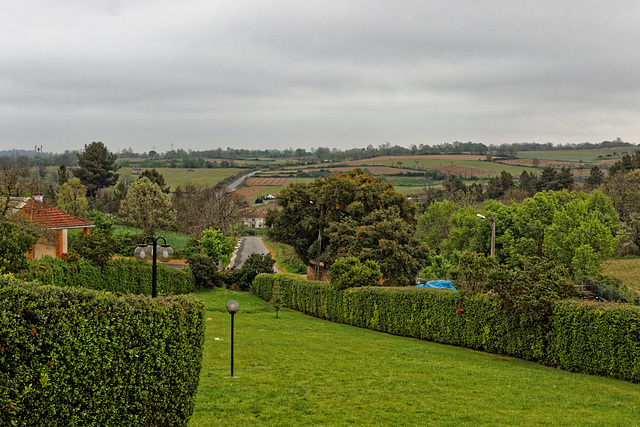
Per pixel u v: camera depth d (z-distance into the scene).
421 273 55.72
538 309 19.81
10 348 6.41
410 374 16.19
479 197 116.38
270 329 26.64
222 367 15.86
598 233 52.44
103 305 7.85
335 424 10.70
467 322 23.58
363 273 33.16
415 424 10.88
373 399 12.88
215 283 47.53
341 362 17.80
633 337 16.77
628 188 82.19
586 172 149.12
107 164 122.75
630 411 12.53
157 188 79.12
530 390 14.59
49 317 6.92
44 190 91.81
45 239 36.19
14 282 6.85
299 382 14.41
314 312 36.69
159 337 9.18
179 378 9.91
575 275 52.34
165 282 39.75
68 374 7.18
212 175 183.00
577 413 12.20
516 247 63.41
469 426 10.80
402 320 27.61
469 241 70.94
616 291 46.22
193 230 68.88
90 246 33.66
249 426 10.32
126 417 8.41
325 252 50.75
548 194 71.31
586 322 18.27
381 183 55.34
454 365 18.39
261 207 142.62
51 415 6.97
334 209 52.72
